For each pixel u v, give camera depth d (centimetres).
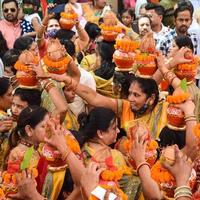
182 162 385
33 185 404
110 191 384
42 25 759
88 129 480
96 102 540
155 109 547
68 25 739
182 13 863
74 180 428
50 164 455
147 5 912
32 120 499
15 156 441
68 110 579
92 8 1071
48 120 448
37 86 554
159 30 909
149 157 451
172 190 419
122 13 1071
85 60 743
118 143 517
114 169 423
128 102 547
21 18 999
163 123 537
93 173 397
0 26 970
